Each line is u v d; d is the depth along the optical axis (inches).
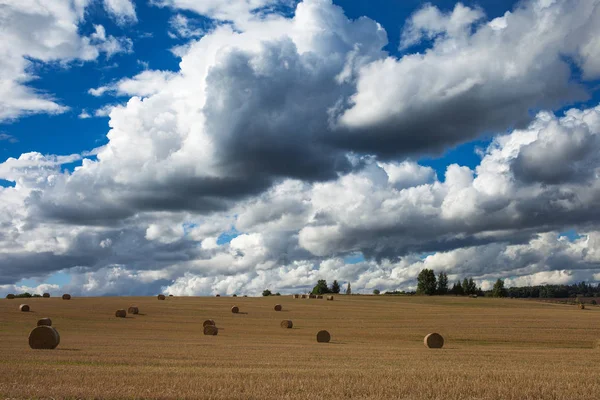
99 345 1235.9
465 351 1275.8
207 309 2970.0
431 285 6540.4
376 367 811.4
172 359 903.7
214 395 517.3
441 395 542.3
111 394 516.4
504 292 6658.5
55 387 551.2
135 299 3577.8
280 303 3678.6
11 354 966.4
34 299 3208.7
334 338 1797.5
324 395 532.4
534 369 807.1
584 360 1003.9
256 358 953.5
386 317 2743.6
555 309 3491.6
